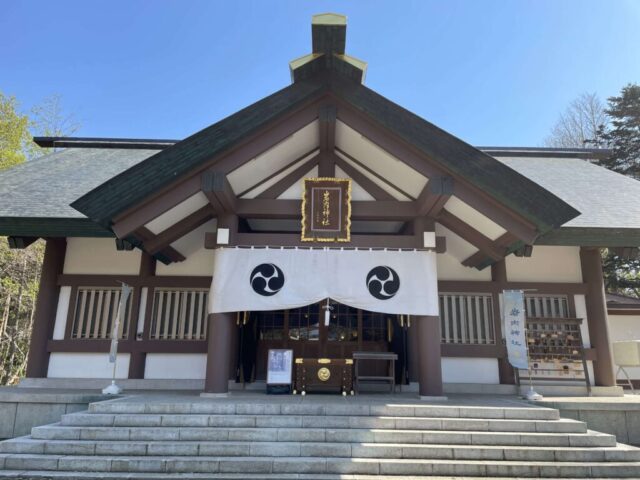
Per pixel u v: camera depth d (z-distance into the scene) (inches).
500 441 213.8
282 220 362.9
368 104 278.7
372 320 381.1
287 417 223.0
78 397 265.9
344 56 276.5
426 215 308.5
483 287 371.9
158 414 227.5
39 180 391.2
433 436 213.5
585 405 267.4
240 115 270.2
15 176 399.9
